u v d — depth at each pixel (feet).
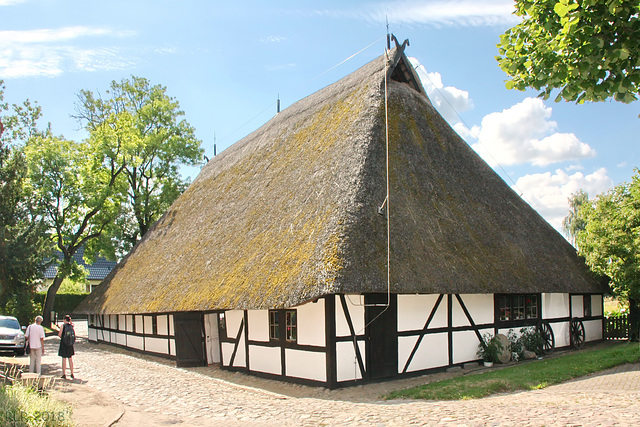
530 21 20.57
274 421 26.55
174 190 105.91
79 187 96.94
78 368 50.83
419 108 52.24
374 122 45.57
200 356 52.39
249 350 45.19
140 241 85.40
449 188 48.03
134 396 34.76
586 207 57.88
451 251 41.86
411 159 46.42
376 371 37.86
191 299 47.52
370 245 36.11
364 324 37.68
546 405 26.25
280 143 61.11
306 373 37.93
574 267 54.19
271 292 36.32
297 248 38.37
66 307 142.72
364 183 39.70
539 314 52.39
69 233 99.71
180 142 106.93
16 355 64.90
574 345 55.11
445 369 42.50
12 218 72.74
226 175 71.56
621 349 47.70
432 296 42.57
